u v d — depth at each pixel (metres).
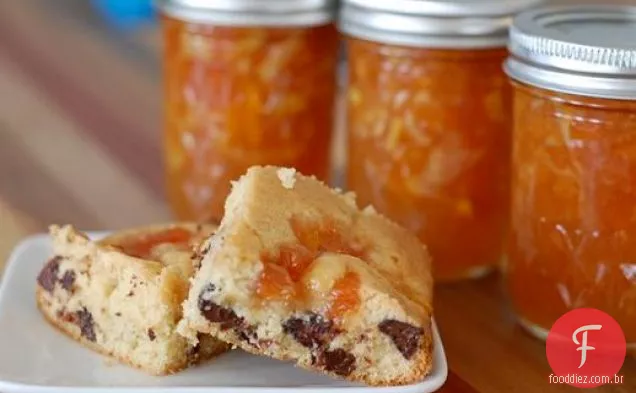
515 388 0.44
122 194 0.58
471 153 0.49
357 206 0.47
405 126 0.49
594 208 0.44
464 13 0.47
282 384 0.41
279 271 0.41
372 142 0.50
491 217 0.50
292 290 0.41
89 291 0.44
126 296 0.43
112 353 0.43
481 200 0.50
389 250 0.44
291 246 0.42
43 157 0.62
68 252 0.44
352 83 0.50
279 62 0.52
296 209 0.43
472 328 0.47
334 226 0.44
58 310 0.44
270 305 0.41
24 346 0.43
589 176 0.43
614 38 0.43
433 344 0.42
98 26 0.86
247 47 0.52
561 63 0.42
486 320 0.48
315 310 0.41
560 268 0.45
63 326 0.44
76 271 0.44
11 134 0.65
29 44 0.81
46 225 0.55
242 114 0.52
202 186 0.54
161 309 0.42
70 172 0.60
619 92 0.42
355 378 0.41
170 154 0.55
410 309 0.41
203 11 0.51
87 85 0.73
